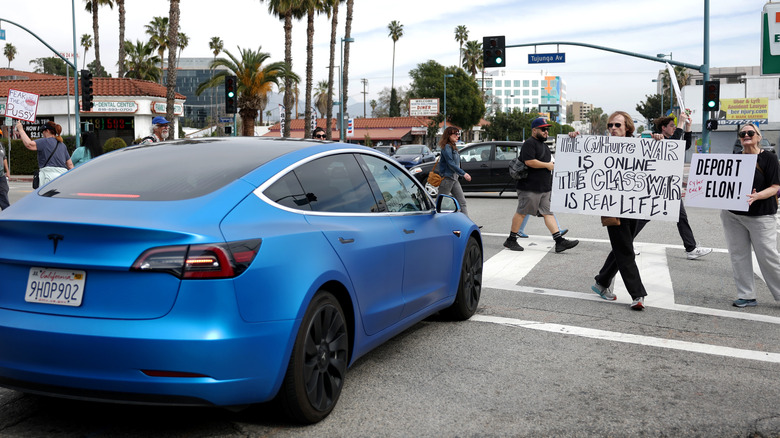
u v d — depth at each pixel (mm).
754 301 6207
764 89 57344
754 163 5902
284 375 3160
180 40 74188
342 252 3576
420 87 78750
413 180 4941
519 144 18562
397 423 3432
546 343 4945
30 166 33469
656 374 4262
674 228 11867
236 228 3047
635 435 3307
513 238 9398
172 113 29016
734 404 3740
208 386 2867
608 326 5445
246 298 2941
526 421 3471
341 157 4098
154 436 3232
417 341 4969
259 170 3453
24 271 3043
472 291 5695
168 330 2801
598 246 9836
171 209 3041
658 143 6109
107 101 39312
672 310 6023
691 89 57281
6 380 3064
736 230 6184
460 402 3736
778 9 38594
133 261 2828
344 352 3604
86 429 3309
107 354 2826
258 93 39000
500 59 25141
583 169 6324
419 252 4543
